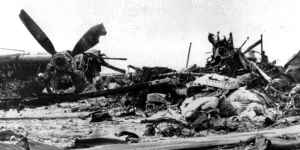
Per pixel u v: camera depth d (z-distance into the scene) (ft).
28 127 62.28
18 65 101.19
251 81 95.25
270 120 65.16
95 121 71.05
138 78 103.65
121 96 99.40
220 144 41.70
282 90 98.68
